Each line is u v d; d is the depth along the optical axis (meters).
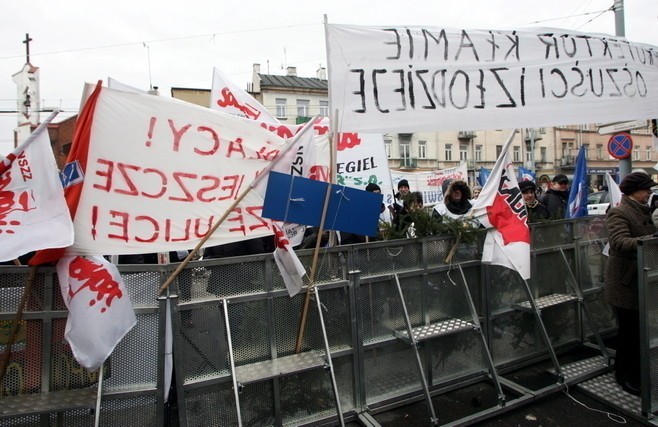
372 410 3.31
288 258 2.83
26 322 2.54
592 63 4.16
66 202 2.53
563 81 4.02
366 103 3.39
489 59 3.77
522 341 4.07
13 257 2.28
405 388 3.49
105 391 2.60
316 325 3.19
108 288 2.46
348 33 3.38
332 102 3.31
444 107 3.59
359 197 3.19
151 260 4.12
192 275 2.79
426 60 3.57
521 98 3.84
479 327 3.48
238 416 2.62
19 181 2.46
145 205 2.89
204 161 3.12
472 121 3.67
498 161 3.78
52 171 2.48
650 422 3.05
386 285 3.43
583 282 4.51
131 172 2.88
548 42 4.01
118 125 2.87
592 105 4.12
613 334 4.67
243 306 2.95
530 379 3.80
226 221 3.09
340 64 3.35
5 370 2.49
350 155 6.59
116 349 2.64
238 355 2.94
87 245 2.68
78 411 2.60
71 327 2.41
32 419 2.53
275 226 2.85
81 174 2.72
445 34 3.65
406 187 6.71
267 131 3.37
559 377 3.61
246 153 3.26
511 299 4.03
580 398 3.49
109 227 2.77
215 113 3.20
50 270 2.56
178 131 3.06
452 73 3.64
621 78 4.31
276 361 3.00
